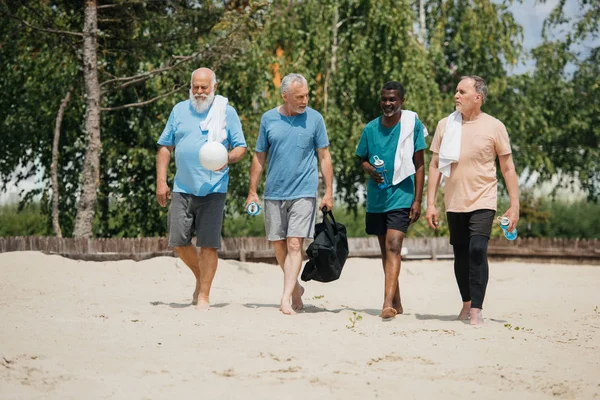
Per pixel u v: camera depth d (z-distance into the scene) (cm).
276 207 963
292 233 950
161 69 1852
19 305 963
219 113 968
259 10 1936
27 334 732
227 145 976
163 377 598
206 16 1947
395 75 2238
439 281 1529
